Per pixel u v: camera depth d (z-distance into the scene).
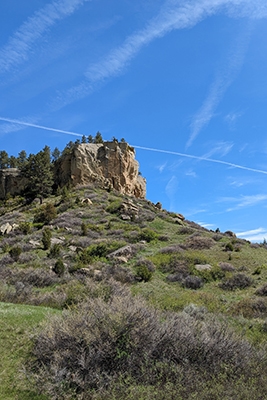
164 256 23.08
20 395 4.85
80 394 4.80
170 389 4.70
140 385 5.04
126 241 28.33
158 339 5.90
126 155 58.72
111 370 5.36
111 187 53.06
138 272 18.77
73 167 53.97
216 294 16.38
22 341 6.53
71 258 22.81
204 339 6.23
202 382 5.04
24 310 8.58
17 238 29.75
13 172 60.81
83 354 5.35
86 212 39.31
